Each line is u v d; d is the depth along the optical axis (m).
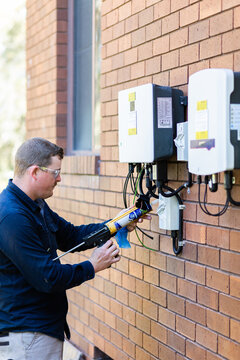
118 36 3.73
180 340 3.04
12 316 2.71
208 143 2.40
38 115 5.56
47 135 5.29
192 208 2.93
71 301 4.60
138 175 3.19
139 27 3.45
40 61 5.48
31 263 2.58
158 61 3.24
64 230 3.11
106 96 3.94
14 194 2.71
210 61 2.77
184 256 3.01
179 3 3.01
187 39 2.95
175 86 3.07
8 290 2.71
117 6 3.73
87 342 4.26
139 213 2.87
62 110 5.06
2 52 16.20
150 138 2.85
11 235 2.58
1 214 2.62
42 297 2.75
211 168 2.39
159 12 3.21
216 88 2.34
